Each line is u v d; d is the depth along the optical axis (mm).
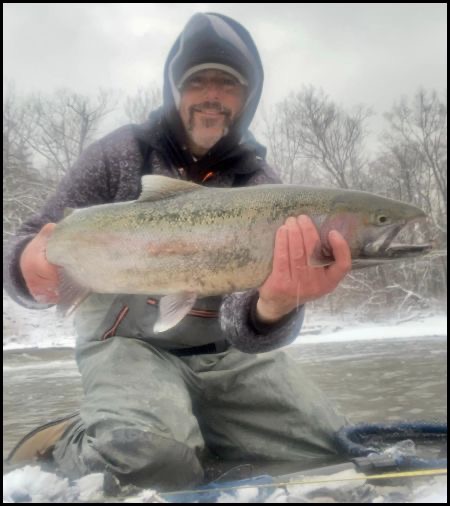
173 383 879
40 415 1362
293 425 964
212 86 1091
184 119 1091
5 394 1782
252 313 903
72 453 843
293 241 815
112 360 910
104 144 1099
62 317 906
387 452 784
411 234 2266
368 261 900
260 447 961
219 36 1080
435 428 946
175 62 1092
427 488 667
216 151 1107
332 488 666
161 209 876
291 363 1049
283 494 662
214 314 1005
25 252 926
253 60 1149
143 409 805
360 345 3379
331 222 866
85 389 938
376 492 660
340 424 976
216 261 860
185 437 797
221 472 898
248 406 987
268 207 856
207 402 996
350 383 1659
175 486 779
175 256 866
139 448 760
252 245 854
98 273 893
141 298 966
